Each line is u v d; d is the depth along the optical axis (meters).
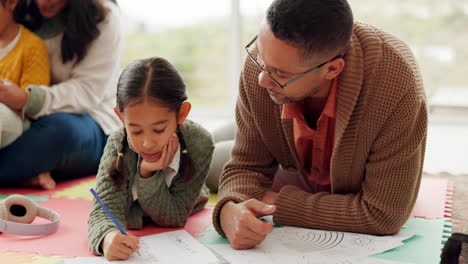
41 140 1.95
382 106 1.29
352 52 1.28
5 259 1.28
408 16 3.48
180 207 1.47
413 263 1.21
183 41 4.62
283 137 1.49
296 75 1.22
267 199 1.46
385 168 1.34
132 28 4.49
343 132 1.32
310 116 1.45
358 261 1.20
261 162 1.54
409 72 1.30
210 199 1.85
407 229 1.46
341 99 1.30
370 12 3.51
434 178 2.17
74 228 1.51
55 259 1.28
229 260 1.21
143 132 1.29
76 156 2.04
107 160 1.41
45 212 1.53
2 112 1.86
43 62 2.05
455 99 3.55
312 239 1.34
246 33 3.64
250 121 1.50
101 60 2.11
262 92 1.42
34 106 1.96
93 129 2.11
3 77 2.03
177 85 1.31
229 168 1.53
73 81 2.08
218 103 4.53
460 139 3.10
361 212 1.36
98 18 2.07
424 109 1.33
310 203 1.41
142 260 1.20
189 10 4.43
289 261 1.20
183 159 1.43
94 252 1.28
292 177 1.71
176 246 1.28
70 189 1.96
